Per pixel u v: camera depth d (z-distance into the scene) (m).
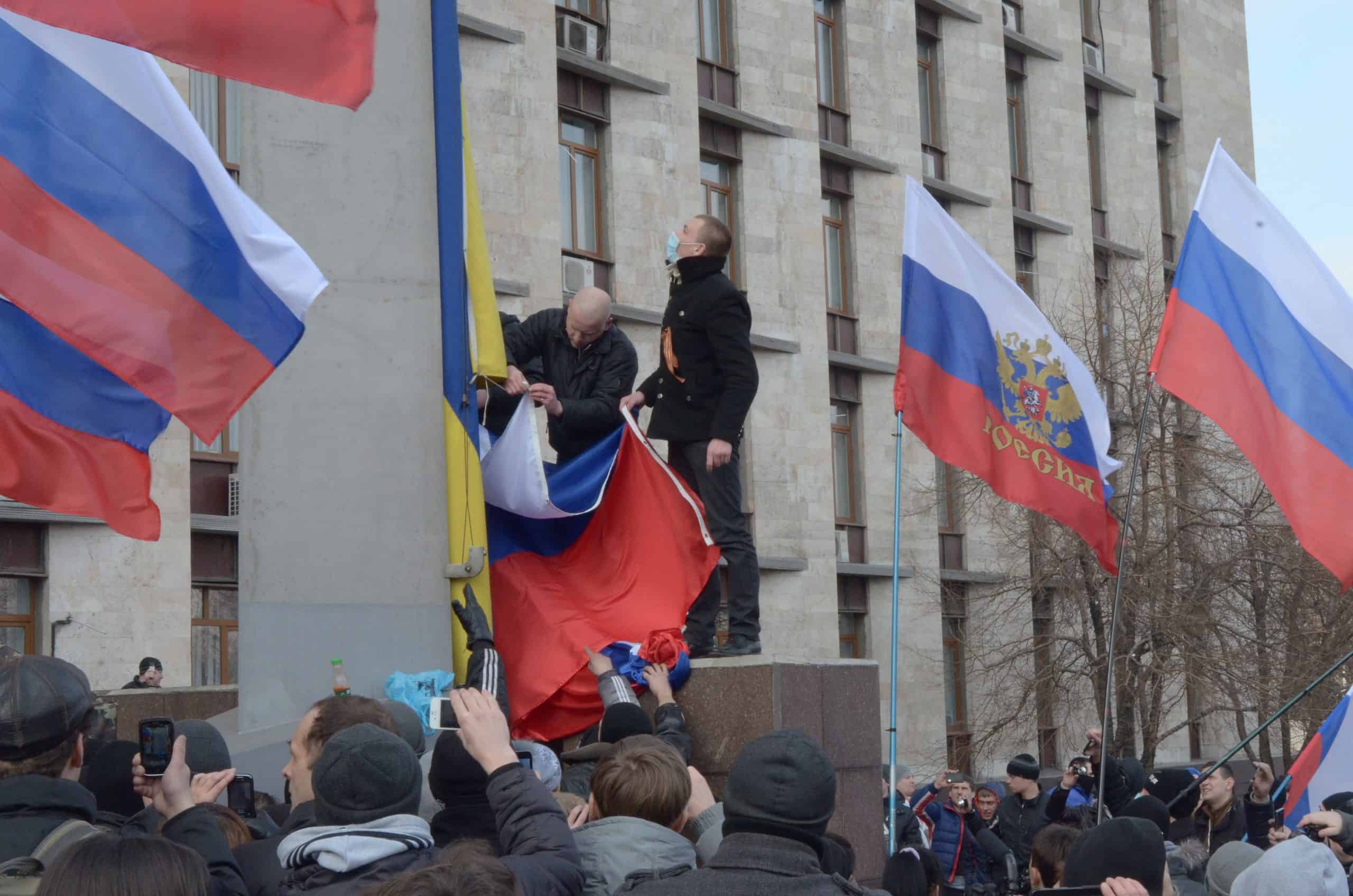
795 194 28.28
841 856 5.50
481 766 4.24
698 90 27.14
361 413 8.11
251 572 7.93
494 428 9.23
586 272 25.00
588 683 8.32
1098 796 8.76
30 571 18.83
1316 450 9.02
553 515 8.62
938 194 31.69
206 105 20.56
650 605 8.62
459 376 8.28
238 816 4.66
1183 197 38.81
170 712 10.07
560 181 25.03
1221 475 27.77
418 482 8.12
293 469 8.02
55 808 3.79
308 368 8.09
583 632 8.45
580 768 6.10
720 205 27.73
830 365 29.14
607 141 25.66
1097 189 36.50
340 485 8.04
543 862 3.81
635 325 25.48
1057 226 34.19
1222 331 9.12
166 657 19.47
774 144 28.12
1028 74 34.56
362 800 3.83
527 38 23.92
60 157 6.51
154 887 2.92
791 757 3.75
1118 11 37.19
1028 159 34.34
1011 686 28.95
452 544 8.16
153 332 6.57
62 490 6.76
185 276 6.64
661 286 25.94
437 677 7.88
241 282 6.71
